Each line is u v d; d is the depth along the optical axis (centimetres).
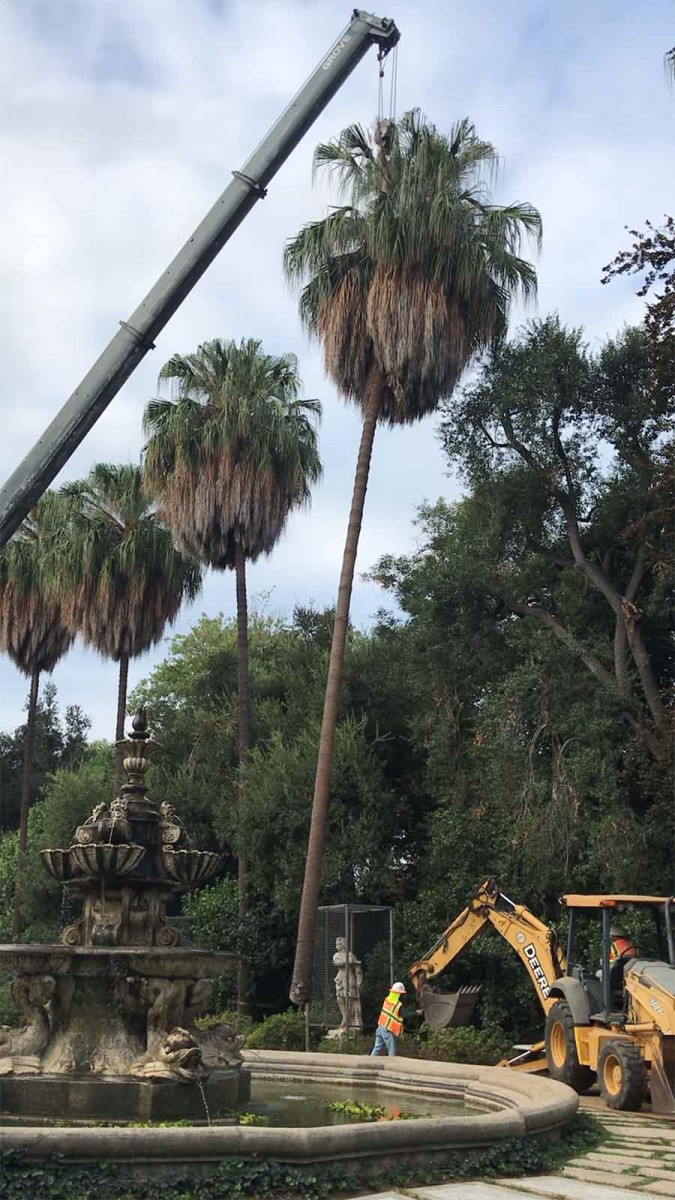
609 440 2648
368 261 2288
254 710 3409
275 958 2648
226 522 2714
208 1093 961
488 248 2247
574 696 2434
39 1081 931
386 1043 1545
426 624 2722
